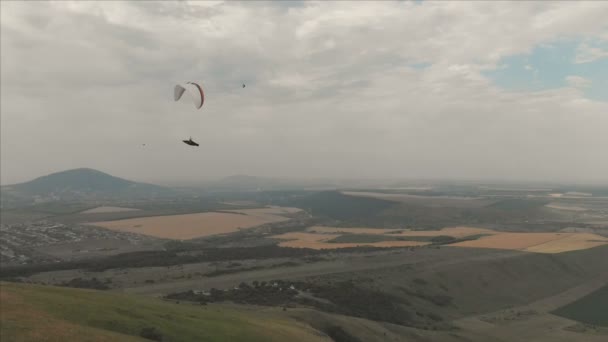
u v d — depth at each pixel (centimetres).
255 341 5250
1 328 3731
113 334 4178
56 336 3753
